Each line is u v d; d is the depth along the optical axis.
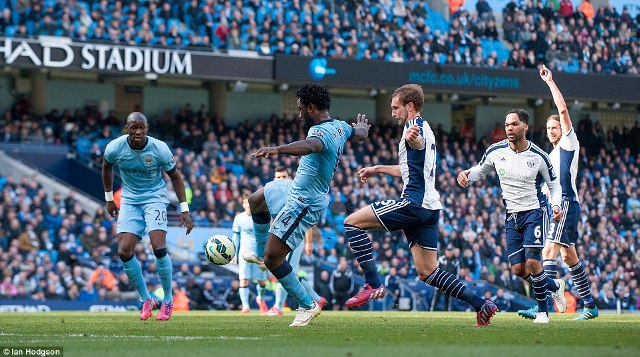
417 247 12.55
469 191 42.47
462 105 50.75
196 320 16.58
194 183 37.72
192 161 38.97
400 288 34.38
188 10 40.34
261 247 13.32
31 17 37.38
